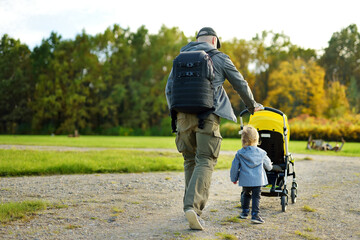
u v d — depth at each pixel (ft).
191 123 12.23
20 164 29.35
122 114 222.89
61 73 213.25
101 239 11.08
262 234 11.73
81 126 208.74
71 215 14.11
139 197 18.33
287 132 17.01
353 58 265.13
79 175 27.25
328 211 15.46
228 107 12.56
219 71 12.37
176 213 14.82
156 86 216.95
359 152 62.80
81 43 221.25
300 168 34.65
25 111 224.33
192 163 13.25
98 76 219.82
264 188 15.90
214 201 17.67
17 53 233.76
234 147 70.49
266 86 235.81
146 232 11.85
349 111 195.62
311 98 201.26
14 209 14.25
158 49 221.66
